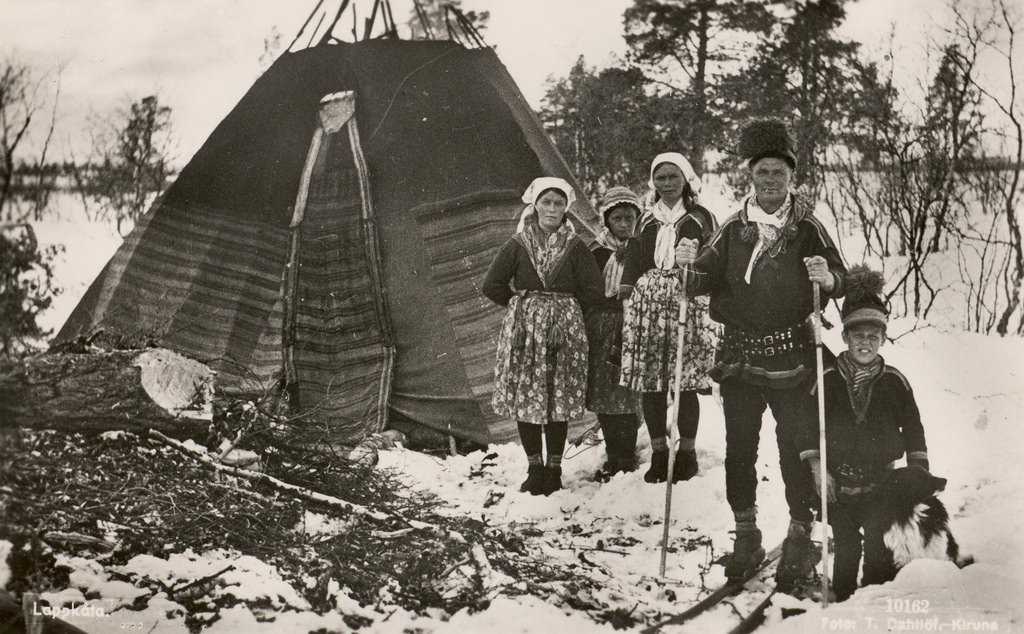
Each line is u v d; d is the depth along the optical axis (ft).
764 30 38.47
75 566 14.55
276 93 26.99
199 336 25.13
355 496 18.65
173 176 38.73
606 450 22.44
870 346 15.35
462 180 25.86
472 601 14.65
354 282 25.25
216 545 15.84
